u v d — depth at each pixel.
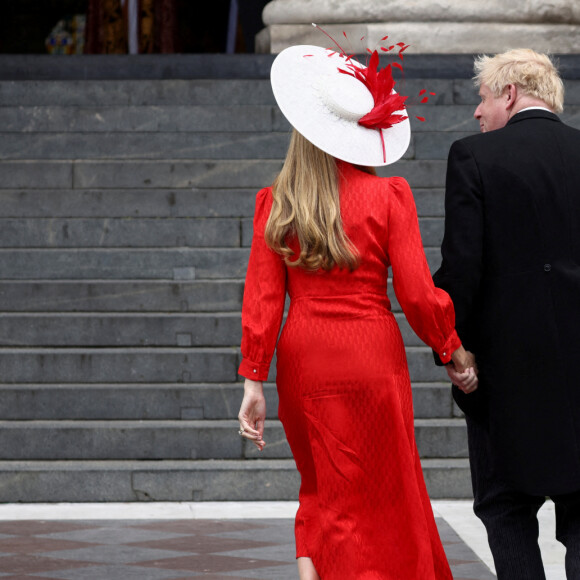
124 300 21.31
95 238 23.06
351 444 9.10
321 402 9.15
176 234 23.06
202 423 18.91
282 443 18.53
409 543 9.03
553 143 9.98
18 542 14.80
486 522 10.12
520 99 10.32
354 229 9.21
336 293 9.24
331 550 9.08
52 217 23.78
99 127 25.84
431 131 25.48
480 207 9.76
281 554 14.13
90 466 17.81
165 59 29.22
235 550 14.35
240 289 21.39
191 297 21.34
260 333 9.30
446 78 28.67
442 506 17.19
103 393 19.30
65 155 25.27
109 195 23.84
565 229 9.76
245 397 9.42
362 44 29.95
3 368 19.89
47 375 19.88
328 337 9.16
